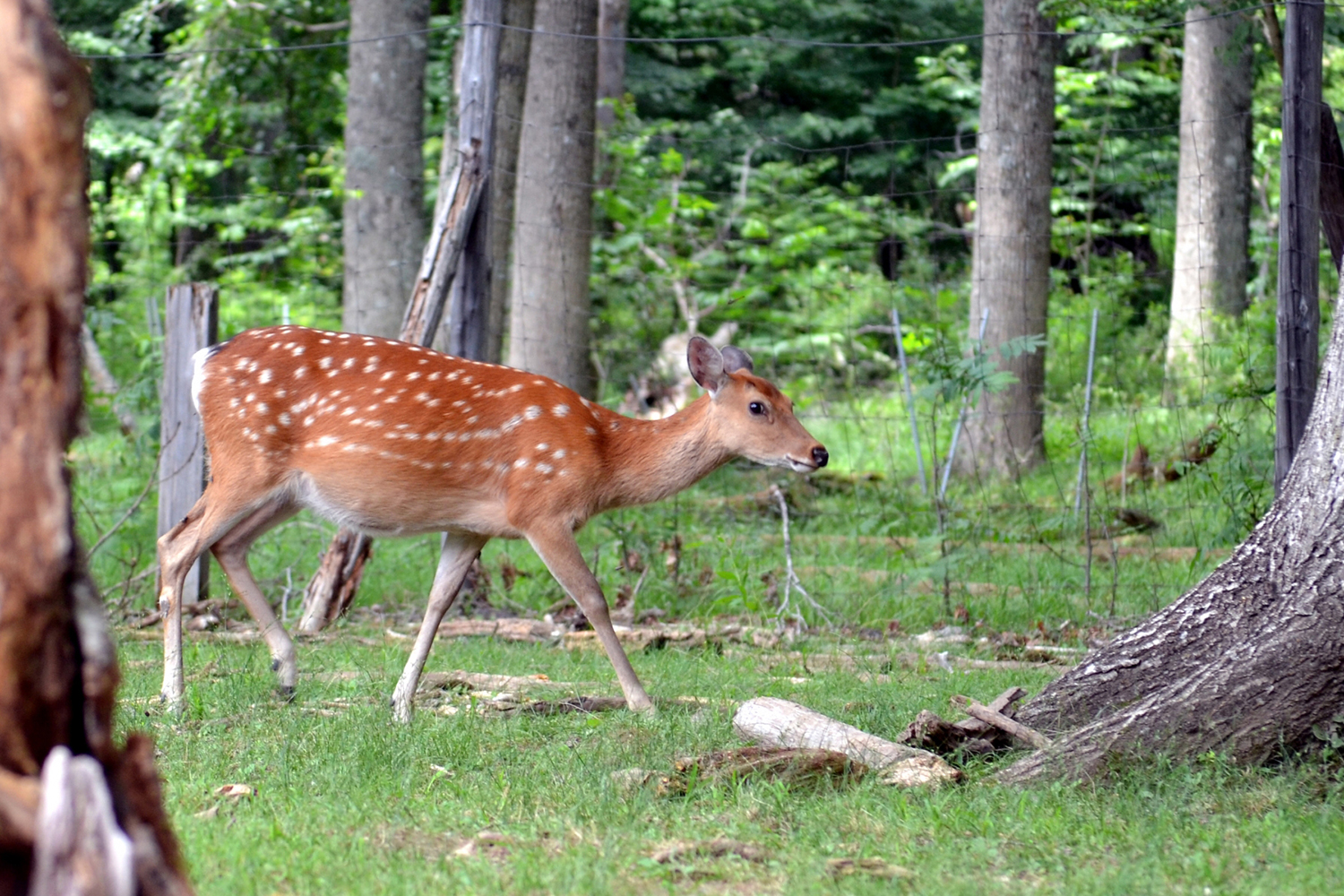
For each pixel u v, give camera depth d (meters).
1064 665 10.10
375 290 17.34
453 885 4.85
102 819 3.12
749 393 8.96
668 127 29.89
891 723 7.76
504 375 8.73
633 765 6.77
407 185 17.41
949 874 5.23
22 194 3.38
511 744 7.29
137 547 12.91
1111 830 5.82
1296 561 6.71
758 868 5.27
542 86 17.41
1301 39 10.16
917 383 20.81
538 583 12.53
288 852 5.18
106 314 16.42
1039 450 18.08
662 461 8.88
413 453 8.41
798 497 15.80
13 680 3.31
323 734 7.25
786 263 28.58
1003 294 18.53
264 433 8.48
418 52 17.42
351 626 11.25
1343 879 5.20
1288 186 10.20
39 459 3.37
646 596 12.05
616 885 4.99
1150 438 19.03
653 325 24.22
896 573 12.71
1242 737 6.51
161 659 9.70
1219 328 21.81
